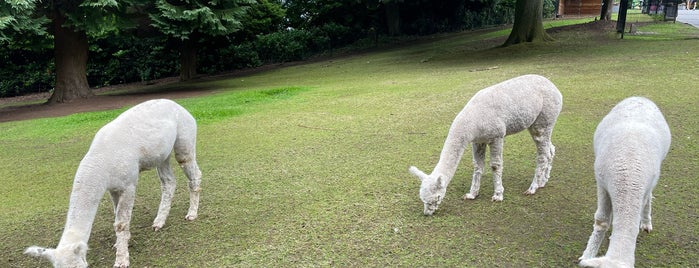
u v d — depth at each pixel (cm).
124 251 438
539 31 1977
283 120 1021
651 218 458
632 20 2833
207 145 856
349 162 697
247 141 866
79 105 1578
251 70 2522
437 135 803
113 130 446
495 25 3362
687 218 452
